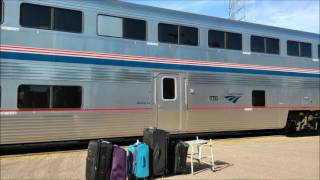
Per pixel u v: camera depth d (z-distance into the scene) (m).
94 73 11.59
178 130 13.07
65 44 11.20
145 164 8.07
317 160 10.74
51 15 11.09
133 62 12.27
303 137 16.12
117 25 12.12
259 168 9.61
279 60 15.70
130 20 12.36
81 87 11.36
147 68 12.52
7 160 10.12
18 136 10.43
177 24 13.26
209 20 14.05
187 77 13.32
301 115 16.70
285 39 15.98
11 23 10.50
